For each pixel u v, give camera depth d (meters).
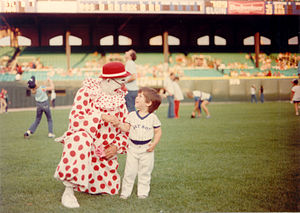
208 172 4.48
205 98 12.97
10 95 26.72
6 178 4.19
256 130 9.21
